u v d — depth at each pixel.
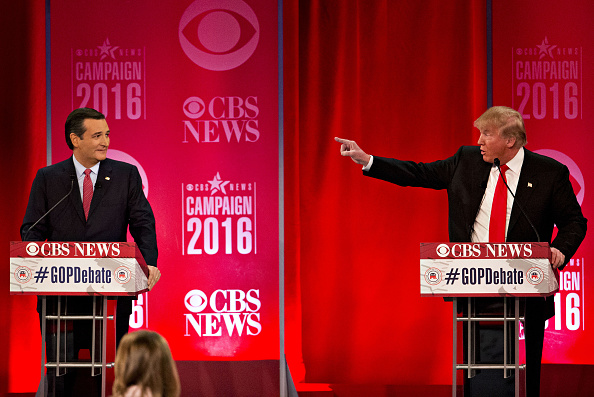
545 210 11.64
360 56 16.23
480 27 16.08
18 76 15.99
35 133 16.06
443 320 16.12
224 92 15.16
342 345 16.20
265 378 15.31
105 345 10.31
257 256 15.19
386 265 16.17
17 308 16.02
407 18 16.23
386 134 16.17
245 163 15.17
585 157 15.42
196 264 15.18
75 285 10.09
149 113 15.14
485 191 11.92
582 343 15.40
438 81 16.19
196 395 15.23
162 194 15.16
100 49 15.09
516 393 10.14
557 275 11.40
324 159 16.27
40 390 10.56
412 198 16.16
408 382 16.14
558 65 15.43
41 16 16.03
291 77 16.11
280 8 15.12
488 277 10.00
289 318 16.20
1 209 15.95
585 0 15.37
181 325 15.16
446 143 16.19
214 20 15.17
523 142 11.72
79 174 12.26
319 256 16.25
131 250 10.10
